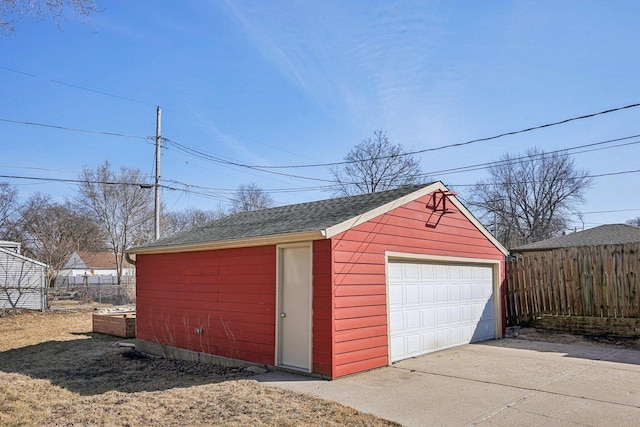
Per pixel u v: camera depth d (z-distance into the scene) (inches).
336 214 330.3
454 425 189.5
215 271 355.9
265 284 314.8
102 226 1547.7
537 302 484.7
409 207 352.2
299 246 299.3
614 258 430.3
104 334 529.0
